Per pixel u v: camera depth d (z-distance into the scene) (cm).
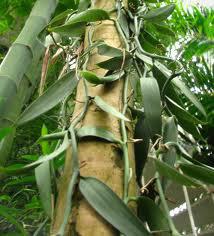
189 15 160
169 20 157
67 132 45
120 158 44
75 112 51
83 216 38
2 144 62
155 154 48
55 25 74
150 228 40
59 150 44
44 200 41
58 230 37
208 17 159
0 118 62
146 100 47
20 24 143
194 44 145
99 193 38
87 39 60
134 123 53
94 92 51
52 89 53
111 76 52
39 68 85
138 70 57
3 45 181
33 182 66
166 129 53
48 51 73
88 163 43
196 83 151
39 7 81
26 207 71
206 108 146
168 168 45
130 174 42
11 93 64
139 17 68
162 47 74
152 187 49
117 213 36
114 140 44
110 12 63
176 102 60
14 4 130
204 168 48
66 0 110
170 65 62
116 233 37
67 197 37
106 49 54
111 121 47
